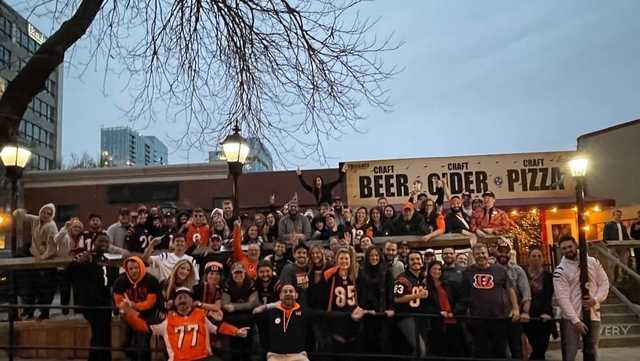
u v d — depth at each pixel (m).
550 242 20.67
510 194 21.12
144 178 24.42
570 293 7.48
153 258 8.38
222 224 10.41
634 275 12.86
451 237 10.56
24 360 9.07
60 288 9.88
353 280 7.89
